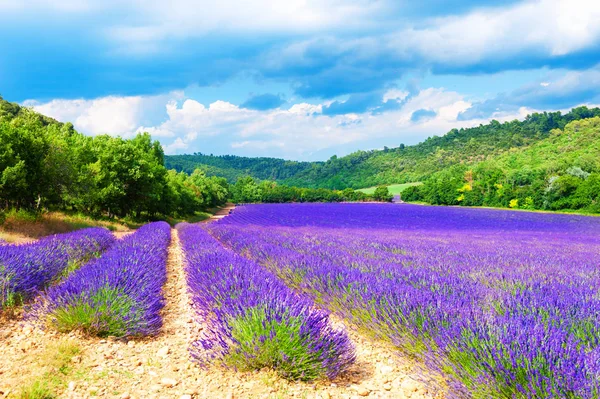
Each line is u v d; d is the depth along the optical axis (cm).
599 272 952
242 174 18912
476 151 13050
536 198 6081
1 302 504
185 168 17938
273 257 1016
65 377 332
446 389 332
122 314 457
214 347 387
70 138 2897
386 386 349
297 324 380
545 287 646
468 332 369
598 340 368
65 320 445
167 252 1389
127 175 3003
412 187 9312
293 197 10319
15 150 1781
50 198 2145
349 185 13200
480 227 3316
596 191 5247
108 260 732
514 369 297
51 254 770
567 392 262
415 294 527
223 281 614
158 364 380
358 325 511
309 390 335
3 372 334
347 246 1449
